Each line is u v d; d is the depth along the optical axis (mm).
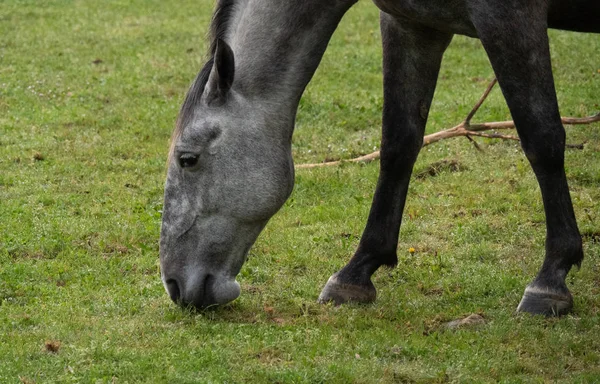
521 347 8633
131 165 15859
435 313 9648
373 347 8602
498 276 10703
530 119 8852
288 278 10914
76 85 21641
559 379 8023
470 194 13820
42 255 11781
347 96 19984
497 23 8602
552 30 24781
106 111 19516
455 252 11680
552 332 8898
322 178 14836
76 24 28859
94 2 32656
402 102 9836
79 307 9828
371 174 14992
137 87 21375
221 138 8836
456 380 7930
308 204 13945
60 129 18188
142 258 11555
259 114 8938
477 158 15453
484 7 8602
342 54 23938
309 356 8422
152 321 9320
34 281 10781
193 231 9031
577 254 9359
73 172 15492
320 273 11055
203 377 7949
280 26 8906
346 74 22031
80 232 12500
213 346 8633
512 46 8648
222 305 9555
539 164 9023
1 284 10547
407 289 10508
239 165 8875
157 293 10273
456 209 13312
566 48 22625
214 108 8867
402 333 9055
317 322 9383
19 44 25969
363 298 9961
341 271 10125
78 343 8734
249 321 9445
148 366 8156
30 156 16297
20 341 8750
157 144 17156
